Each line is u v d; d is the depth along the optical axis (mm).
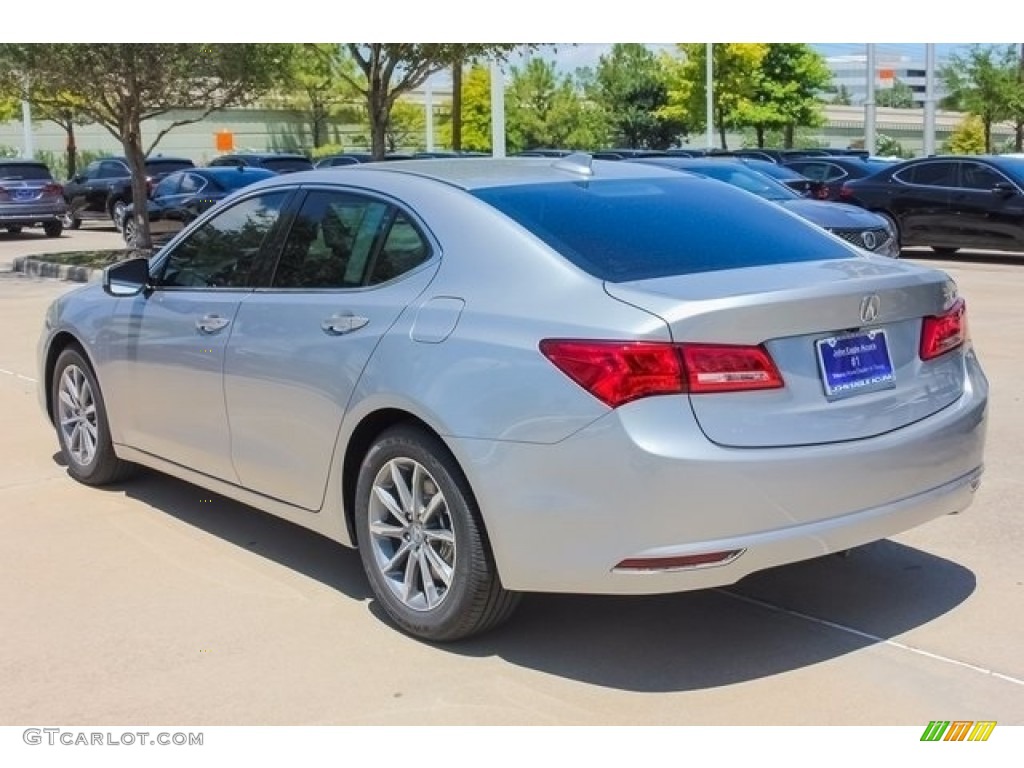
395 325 4281
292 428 4734
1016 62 44656
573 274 3971
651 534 3652
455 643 4305
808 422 3820
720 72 47406
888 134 68188
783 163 24219
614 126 56469
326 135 53594
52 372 6559
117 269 5602
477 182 4574
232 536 5531
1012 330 10984
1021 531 5402
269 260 5043
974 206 17406
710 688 3961
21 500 6105
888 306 4066
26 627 4508
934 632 4355
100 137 49938
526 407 3812
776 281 3973
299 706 3879
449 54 17984
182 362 5320
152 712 3857
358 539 4527
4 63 17016
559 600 4695
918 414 4156
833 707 3822
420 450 4141
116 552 5324
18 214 24422
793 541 3768
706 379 3674
